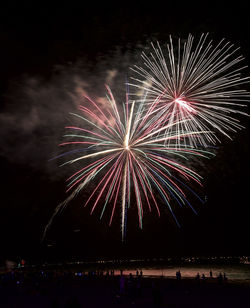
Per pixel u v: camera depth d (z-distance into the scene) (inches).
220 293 821.2
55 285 1155.3
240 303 654.5
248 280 1112.8
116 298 745.0
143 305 633.6
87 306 645.3
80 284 1192.8
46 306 674.2
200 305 633.0
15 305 710.5
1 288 1104.8
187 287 981.8
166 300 703.1
